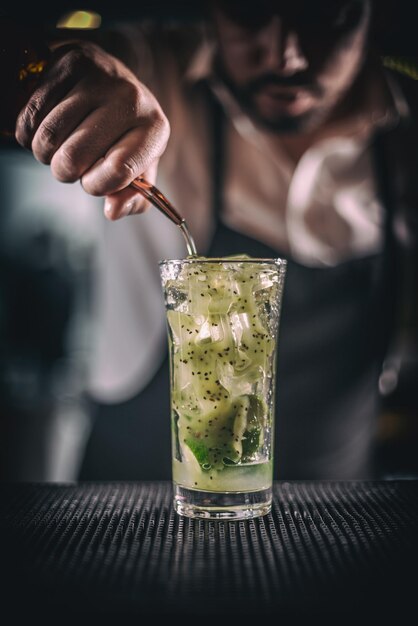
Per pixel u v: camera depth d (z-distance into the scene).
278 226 0.86
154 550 0.39
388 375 0.90
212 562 0.37
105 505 0.48
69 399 1.63
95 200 0.95
